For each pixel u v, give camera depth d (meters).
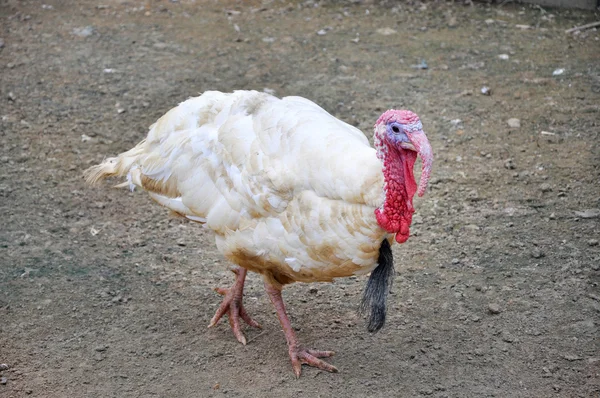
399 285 6.62
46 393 5.42
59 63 11.00
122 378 5.59
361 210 4.93
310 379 5.58
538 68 10.76
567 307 6.28
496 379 5.56
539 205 7.70
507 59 11.04
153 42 11.73
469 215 7.59
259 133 5.37
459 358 5.78
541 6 12.94
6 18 12.59
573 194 7.87
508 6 12.96
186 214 5.77
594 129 9.12
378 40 11.76
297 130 5.21
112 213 7.70
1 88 10.22
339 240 5.03
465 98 9.96
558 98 9.90
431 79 10.49
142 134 9.13
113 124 9.36
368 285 5.34
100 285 6.62
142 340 6.00
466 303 6.38
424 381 5.55
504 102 9.83
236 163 5.39
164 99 9.99
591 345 5.87
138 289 6.59
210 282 6.71
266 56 11.25
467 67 10.82
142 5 13.24
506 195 7.90
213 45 11.62
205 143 5.60
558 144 8.84
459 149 8.80
